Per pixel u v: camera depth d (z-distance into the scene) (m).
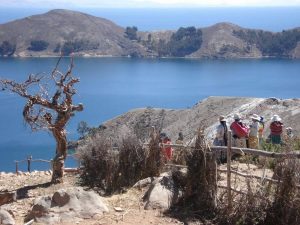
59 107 11.48
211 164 7.95
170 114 56.53
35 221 7.50
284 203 7.10
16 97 151.38
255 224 7.29
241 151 7.76
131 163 10.40
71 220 7.49
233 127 11.68
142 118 57.06
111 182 10.40
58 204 7.71
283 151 8.27
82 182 11.25
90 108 137.38
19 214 8.34
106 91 182.38
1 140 92.94
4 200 9.64
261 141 13.04
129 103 154.38
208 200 7.87
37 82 11.68
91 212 7.68
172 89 193.38
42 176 13.35
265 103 42.12
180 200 8.11
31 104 11.38
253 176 7.83
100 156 10.88
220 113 50.66
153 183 8.58
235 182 7.95
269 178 7.61
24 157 76.69
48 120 11.55
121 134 11.27
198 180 8.02
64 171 12.75
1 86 11.30
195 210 7.86
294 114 37.31
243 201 7.51
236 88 194.50
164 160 10.23
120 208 8.02
